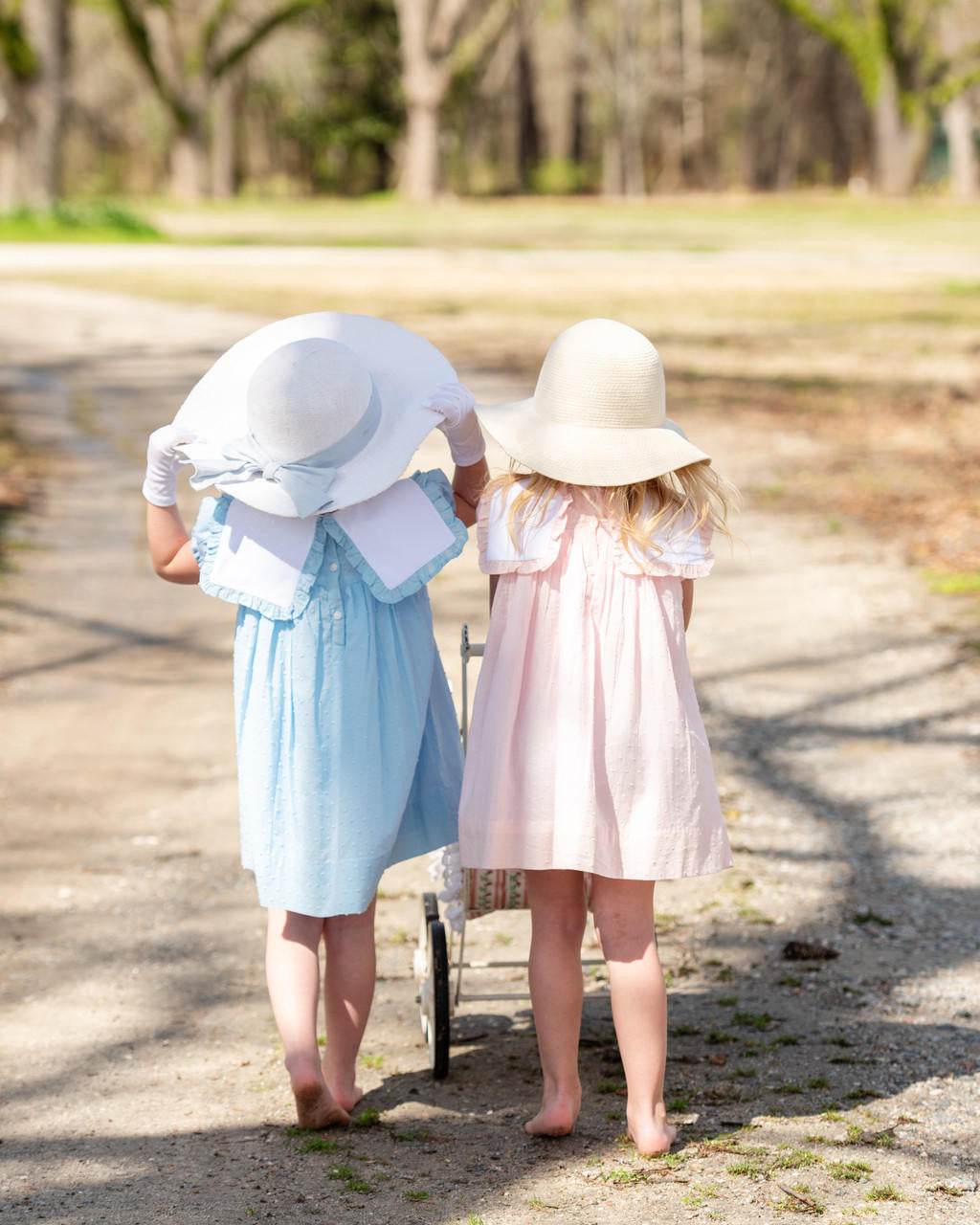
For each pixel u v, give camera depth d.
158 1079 4.97
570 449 4.34
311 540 4.42
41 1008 5.55
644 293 36.75
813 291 37.69
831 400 20.95
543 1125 4.39
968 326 30.08
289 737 4.42
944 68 90.56
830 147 117.31
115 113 95.38
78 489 15.51
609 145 107.62
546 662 4.31
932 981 5.64
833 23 90.25
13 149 56.59
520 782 4.31
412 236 58.25
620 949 4.40
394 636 4.50
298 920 4.62
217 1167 4.25
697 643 10.37
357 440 4.43
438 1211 3.90
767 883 6.66
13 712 9.07
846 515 14.12
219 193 101.25
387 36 98.19
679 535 4.35
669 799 4.28
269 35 85.25
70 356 25.47
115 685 9.62
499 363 24.05
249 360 4.74
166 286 37.03
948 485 15.20
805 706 9.05
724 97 115.44
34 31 55.84
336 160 108.94
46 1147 4.42
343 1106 4.67
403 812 4.55
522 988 5.70
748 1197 3.95
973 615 10.80
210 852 7.11
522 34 105.56
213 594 4.44
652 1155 4.25
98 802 7.70
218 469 4.40
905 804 7.52
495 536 4.36
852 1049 5.07
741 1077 4.86
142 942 6.15
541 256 47.84
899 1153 4.24
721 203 95.06
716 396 21.25
